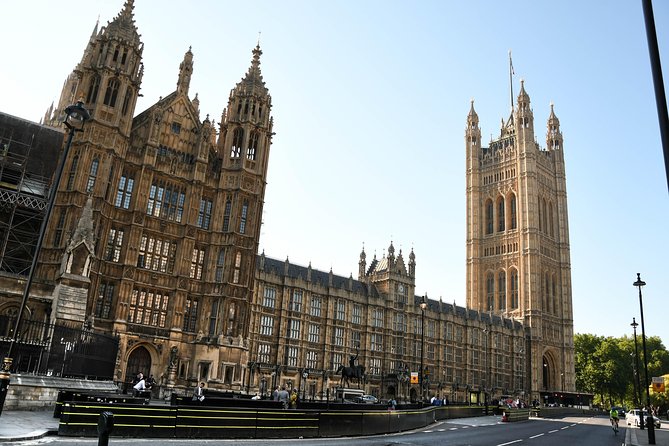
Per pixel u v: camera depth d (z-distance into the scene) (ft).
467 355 425.28
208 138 187.32
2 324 131.85
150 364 162.61
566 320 555.69
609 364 536.42
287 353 298.35
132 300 164.04
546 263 557.74
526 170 558.15
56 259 147.74
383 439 104.17
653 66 34.32
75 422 72.08
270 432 90.68
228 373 170.50
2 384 67.87
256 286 291.79
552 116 627.05
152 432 77.71
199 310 175.32
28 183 157.07
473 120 625.41
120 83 167.94
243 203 188.55
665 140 32.63
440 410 180.75
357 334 343.87
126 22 174.81
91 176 158.20
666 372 566.36
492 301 558.97
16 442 63.00
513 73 638.12
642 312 150.41
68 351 116.26
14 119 160.15
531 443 113.09
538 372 497.87
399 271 378.32
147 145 173.06
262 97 199.62
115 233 164.45
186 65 191.52
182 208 179.22
